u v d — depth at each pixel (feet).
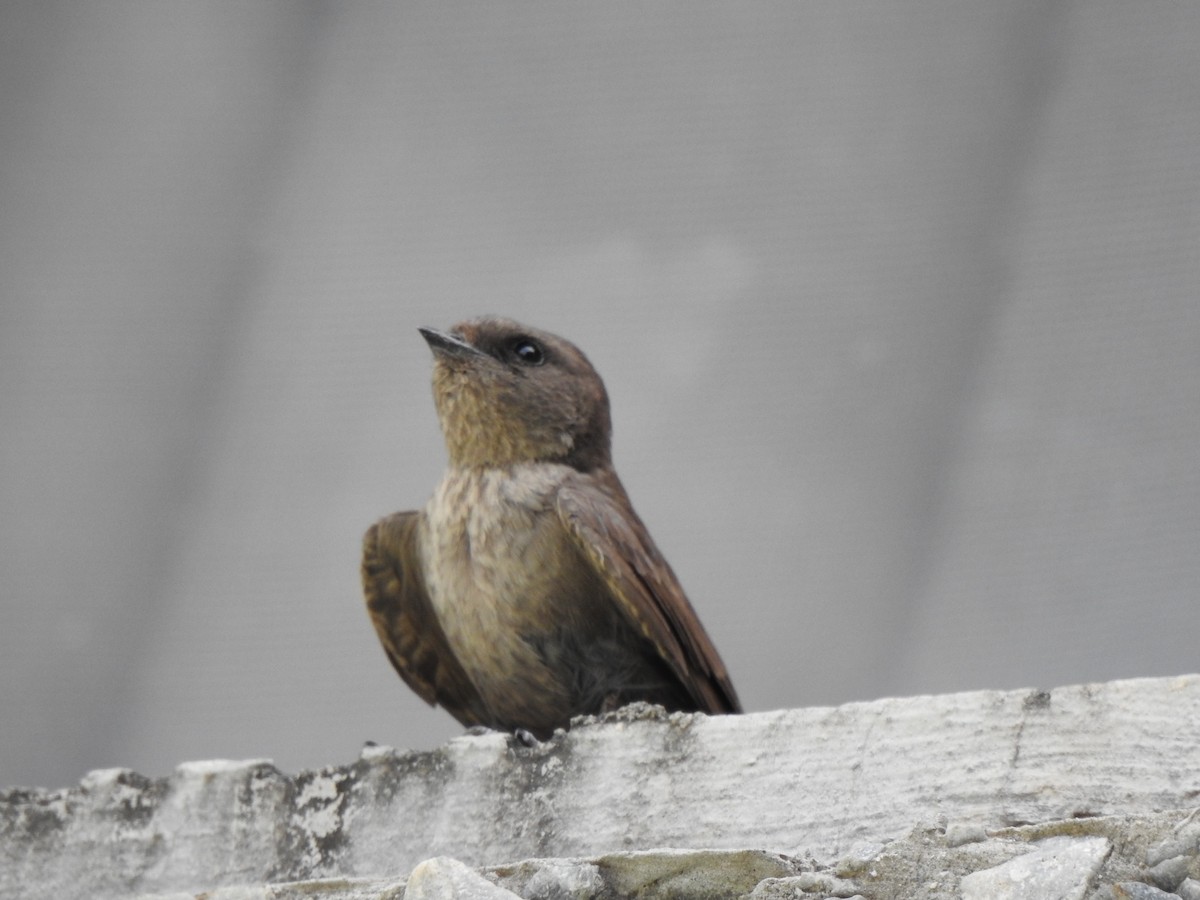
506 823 25.96
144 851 28.04
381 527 34.99
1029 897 22.06
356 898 25.21
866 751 24.40
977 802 23.49
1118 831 22.50
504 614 32.86
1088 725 23.52
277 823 27.45
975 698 24.22
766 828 24.43
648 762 25.55
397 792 26.89
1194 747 23.00
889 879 22.74
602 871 23.89
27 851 28.58
